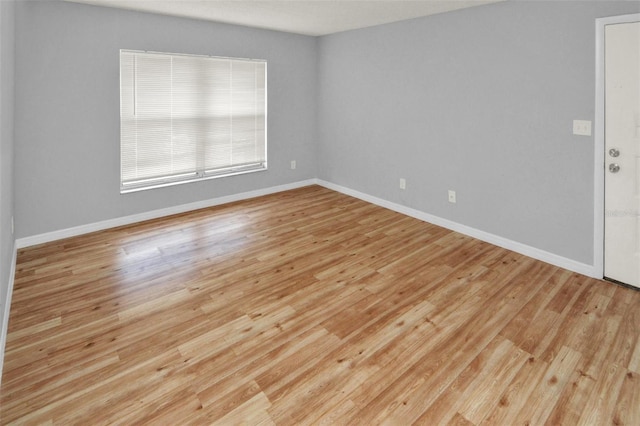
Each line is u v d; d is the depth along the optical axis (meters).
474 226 3.83
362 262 3.28
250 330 2.32
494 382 1.89
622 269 2.82
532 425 1.63
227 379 1.92
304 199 5.16
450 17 3.70
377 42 4.52
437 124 4.01
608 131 2.75
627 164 2.69
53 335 2.24
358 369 1.99
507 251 3.50
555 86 3.01
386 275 3.04
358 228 4.11
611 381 1.88
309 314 2.50
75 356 2.06
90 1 3.44
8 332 2.25
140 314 2.48
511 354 2.09
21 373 1.93
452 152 3.91
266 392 1.83
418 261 3.29
